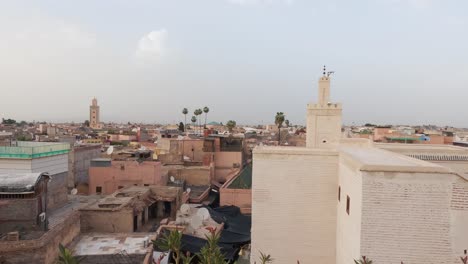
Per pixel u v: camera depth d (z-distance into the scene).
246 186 37.78
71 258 7.20
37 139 61.38
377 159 14.15
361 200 12.13
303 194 16.80
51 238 17.75
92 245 20.62
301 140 87.00
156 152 54.44
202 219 25.92
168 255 19.84
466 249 11.73
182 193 33.00
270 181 17.02
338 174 16.38
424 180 11.87
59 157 26.59
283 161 16.91
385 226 12.02
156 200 30.72
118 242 21.16
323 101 32.12
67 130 116.62
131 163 36.50
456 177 11.74
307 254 16.77
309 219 16.75
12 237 17.02
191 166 47.00
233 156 54.00
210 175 44.56
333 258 16.58
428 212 11.87
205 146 54.00
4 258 16.48
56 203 25.94
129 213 24.17
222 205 35.66
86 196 31.22
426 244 11.88
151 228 27.53
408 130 109.69
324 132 31.61
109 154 44.00
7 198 19.19
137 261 18.69
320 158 16.64
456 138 71.56
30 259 16.69
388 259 12.02
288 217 16.91
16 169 23.39
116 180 36.16
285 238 16.91
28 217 19.20
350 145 21.14
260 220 17.08
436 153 21.05
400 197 11.95
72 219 21.16
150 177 36.19
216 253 9.45
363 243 12.13
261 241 17.03
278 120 82.94
